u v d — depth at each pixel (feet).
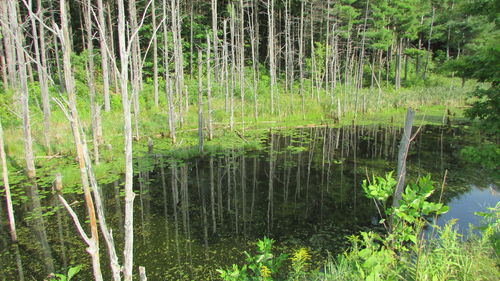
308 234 21.06
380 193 9.14
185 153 40.42
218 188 30.09
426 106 83.71
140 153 41.34
